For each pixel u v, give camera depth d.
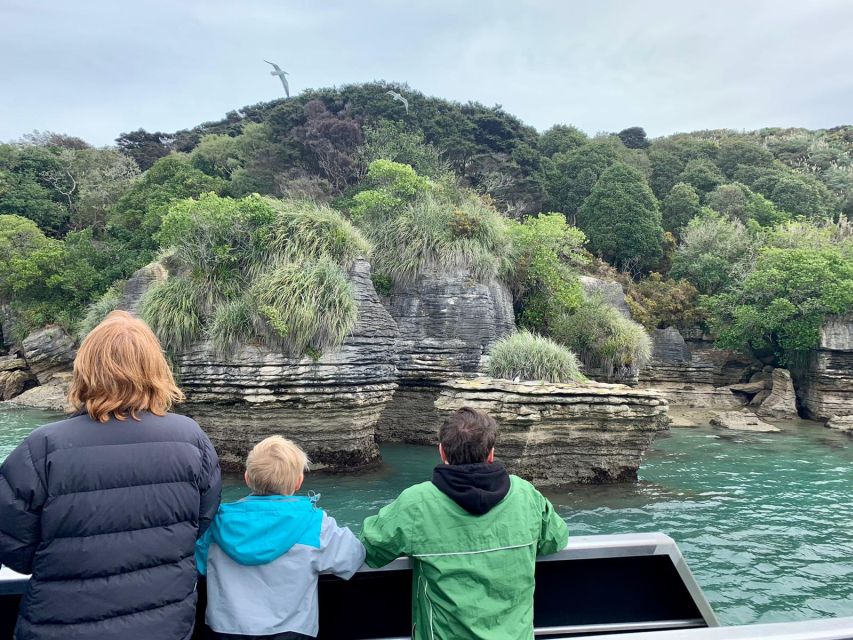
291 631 2.47
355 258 16.66
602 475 13.63
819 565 8.88
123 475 2.11
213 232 16.00
